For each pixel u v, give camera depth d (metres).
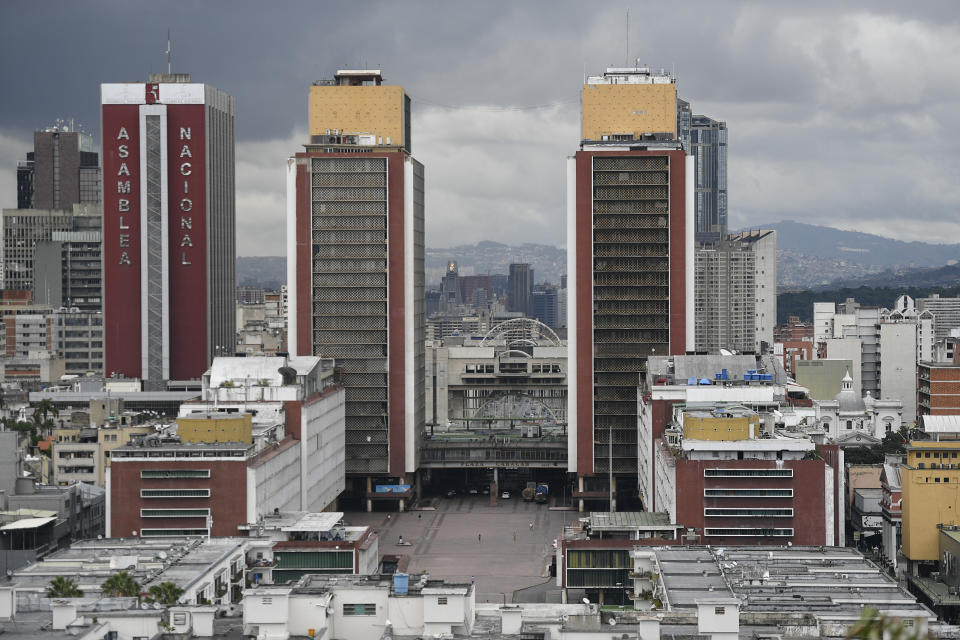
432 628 167.50
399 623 169.62
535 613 185.75
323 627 165.88
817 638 175.50
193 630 165.62
